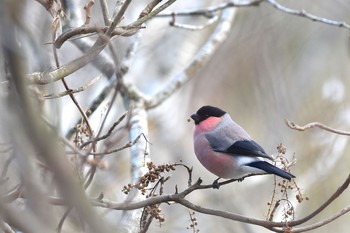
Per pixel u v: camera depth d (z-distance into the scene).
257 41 18.58
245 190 17.20
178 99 17.81
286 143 18.50
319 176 17.72
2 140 5.45
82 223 4.67
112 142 6.46
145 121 10.43
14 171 5.79
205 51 12.48
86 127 7.38
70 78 13.51
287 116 18.67
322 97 19.14
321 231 16.81
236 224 16.48
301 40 18.81
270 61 18.72
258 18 18.36
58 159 4.20
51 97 6.02
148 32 16.62
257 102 18.70
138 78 16.12
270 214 7.13
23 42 4.78
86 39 10.91
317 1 18.66
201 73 18.48
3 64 4.95
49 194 4.78
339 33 18.84
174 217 16.00
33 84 6.30
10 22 4.24
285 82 18.81
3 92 4.86
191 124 17.73
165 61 16.59
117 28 7.14
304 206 17.08
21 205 6.42
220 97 18.44
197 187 6.86
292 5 18.50
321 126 7.57
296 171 17.88
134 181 9.00
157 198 6.72
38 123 4.19
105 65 10.50
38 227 4.25
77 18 9.34
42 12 8.48
